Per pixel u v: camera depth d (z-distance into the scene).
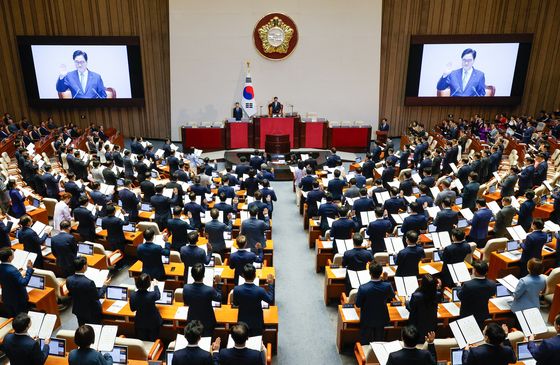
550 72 22.11
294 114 20.09
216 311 6.25
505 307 6.31
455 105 22.16
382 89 22.58
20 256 6.99
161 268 7.14
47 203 11.06
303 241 11.06
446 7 21.39
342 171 13.46
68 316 7.56
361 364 5.78
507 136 19.02
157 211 9.89
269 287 6.46
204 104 21.70
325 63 21.42
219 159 18.72
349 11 20.92
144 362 5.12
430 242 8.41
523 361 5.00
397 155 15.69
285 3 20.69
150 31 21.27
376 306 5.84
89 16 20.89
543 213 10.48
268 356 5.59
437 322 6.09
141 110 22.48
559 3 21.22
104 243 9.08
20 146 15.52
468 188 10.34
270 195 10.71
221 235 8.11
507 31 21.61
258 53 21.14
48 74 20.91
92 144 17.22
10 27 20.69
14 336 4.73
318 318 7.74
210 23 20.81
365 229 8.99
